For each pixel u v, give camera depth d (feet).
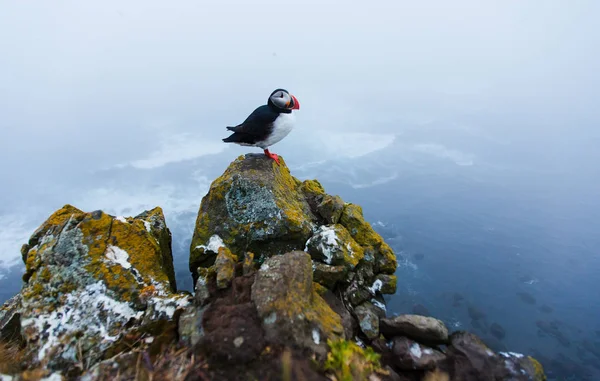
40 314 13.20
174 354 10.71
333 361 10.41
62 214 18.39
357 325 15.80
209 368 9.82
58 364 11.88
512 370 13.07
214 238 18.69
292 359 10.06
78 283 14.23
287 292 11.94
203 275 14.57
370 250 19.27
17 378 10.83
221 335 10.45
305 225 18.72
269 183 19.51
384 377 11.98
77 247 15.06
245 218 18.79
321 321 11.86
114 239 15.65
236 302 12.40
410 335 14.84
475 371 13.09
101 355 12.04
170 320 12.75
